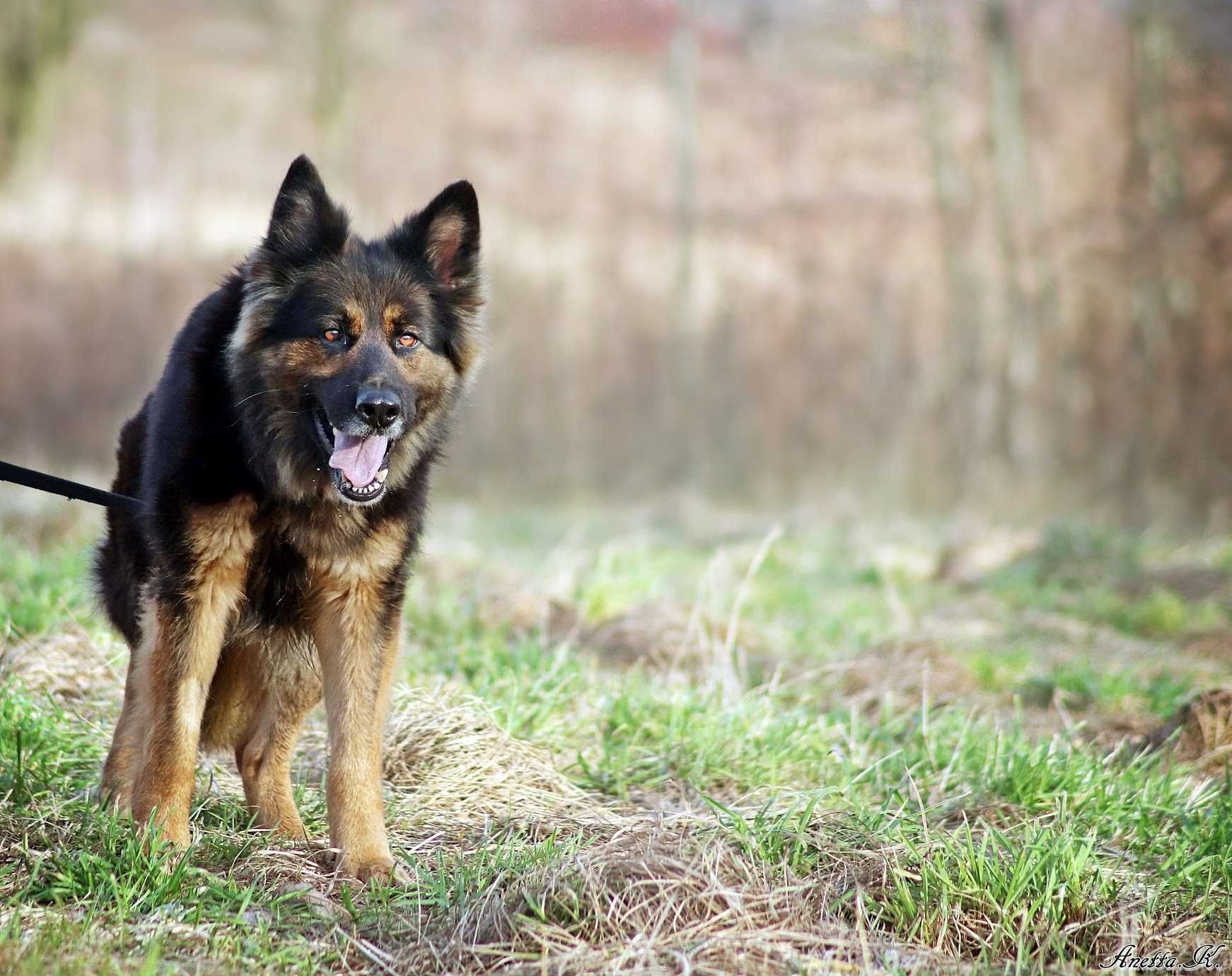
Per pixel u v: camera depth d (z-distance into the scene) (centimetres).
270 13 3572
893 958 414
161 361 2762
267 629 533
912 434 2648
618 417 2867
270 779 549
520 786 591
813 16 3128
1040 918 459
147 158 3344
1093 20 2689
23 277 2794
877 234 3169
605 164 3494
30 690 657
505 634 906
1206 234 2397
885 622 1152
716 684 761
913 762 667
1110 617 1195
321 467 522
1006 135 2458
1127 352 2462
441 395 574
